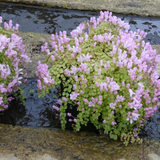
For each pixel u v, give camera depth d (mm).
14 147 2424
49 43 4605
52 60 2715
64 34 2750
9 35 3432
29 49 4316
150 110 2699
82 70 2426
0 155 2275
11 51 2646
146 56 2611
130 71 2369
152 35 5617
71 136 2824
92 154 2500
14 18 5566
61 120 2998
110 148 2637
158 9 6367
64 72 2633
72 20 5824
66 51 2695
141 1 6645
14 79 2859
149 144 2734
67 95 2564
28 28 5305
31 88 3564
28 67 3895
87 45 2742
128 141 2746
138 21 6078
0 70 2551
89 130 2949
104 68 2533
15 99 3355
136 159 2438
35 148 2467
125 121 2717
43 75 2545
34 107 3289
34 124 3016
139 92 2367
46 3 5996
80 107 2600
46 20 5676
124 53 2410
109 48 2691
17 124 2988
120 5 6375
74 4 6094
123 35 2818
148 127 3090
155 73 2709
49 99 3449
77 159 2396
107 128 2639
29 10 5922
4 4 5965
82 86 2447
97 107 2508
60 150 2500
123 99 2406
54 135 2797
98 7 6102
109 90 2430
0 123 2938
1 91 2559
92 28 2969
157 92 2730
